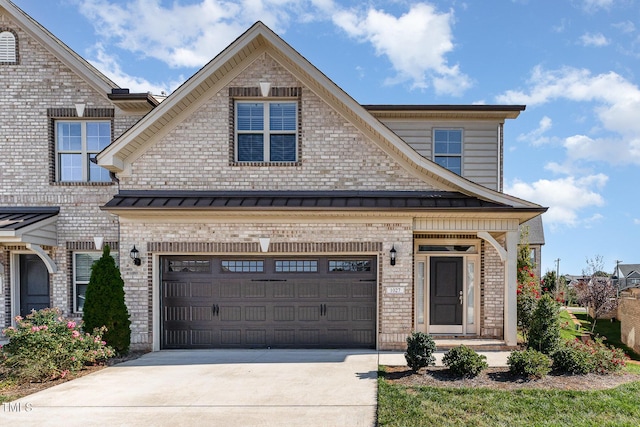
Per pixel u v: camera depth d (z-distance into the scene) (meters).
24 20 10.71
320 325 9.78
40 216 10.50
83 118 11.08
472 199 9.50
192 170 9.95
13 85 10.98
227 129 9.95
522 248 12.37
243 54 9.82
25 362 7.23
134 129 9.49
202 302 9.87
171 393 6.55
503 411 5.55
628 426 5.12
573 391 6.26
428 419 5.32
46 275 11.07
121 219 9.60
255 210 9.06
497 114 11.41
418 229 9.51
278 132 10.20
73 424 5.38
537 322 8.45
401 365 7.99
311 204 9.23
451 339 10.30
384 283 9.48
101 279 9.09
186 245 9.60
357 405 5.93
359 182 9.91
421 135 11.59
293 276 9.83
